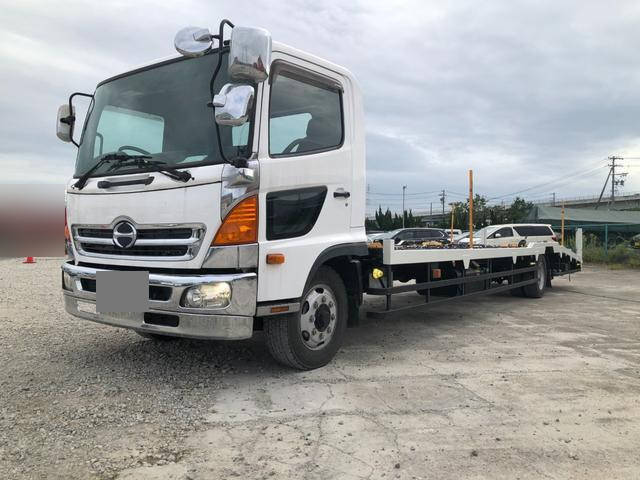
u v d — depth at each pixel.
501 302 9.59
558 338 6.36
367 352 5.54
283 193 4.24
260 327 4.45
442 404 3.98
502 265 8.53
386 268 5.68
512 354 5.53
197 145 4.05
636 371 4.95
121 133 4.57
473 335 6.49
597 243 23.80
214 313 3.81
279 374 4.64
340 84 5.03
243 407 3.85
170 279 3.87
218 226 3.84
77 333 6.14
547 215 39.47
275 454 3.11
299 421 3.61
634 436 3.45
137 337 5.92
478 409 3.89
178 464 2.96
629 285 13.27
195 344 5.61
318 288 4.76
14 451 3.07
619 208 68.81
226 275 3.84
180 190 3.95
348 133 5.06
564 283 13.87
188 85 4.30
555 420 3.70
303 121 4.55
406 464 3.01
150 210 4.07
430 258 6.29
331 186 4.79
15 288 10.55
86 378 4.44
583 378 4.69
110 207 4.30
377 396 4.13
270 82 4.20
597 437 3.43
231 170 3.84
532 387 4.42
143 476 2.82
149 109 4.45
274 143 4.20
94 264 4.49
